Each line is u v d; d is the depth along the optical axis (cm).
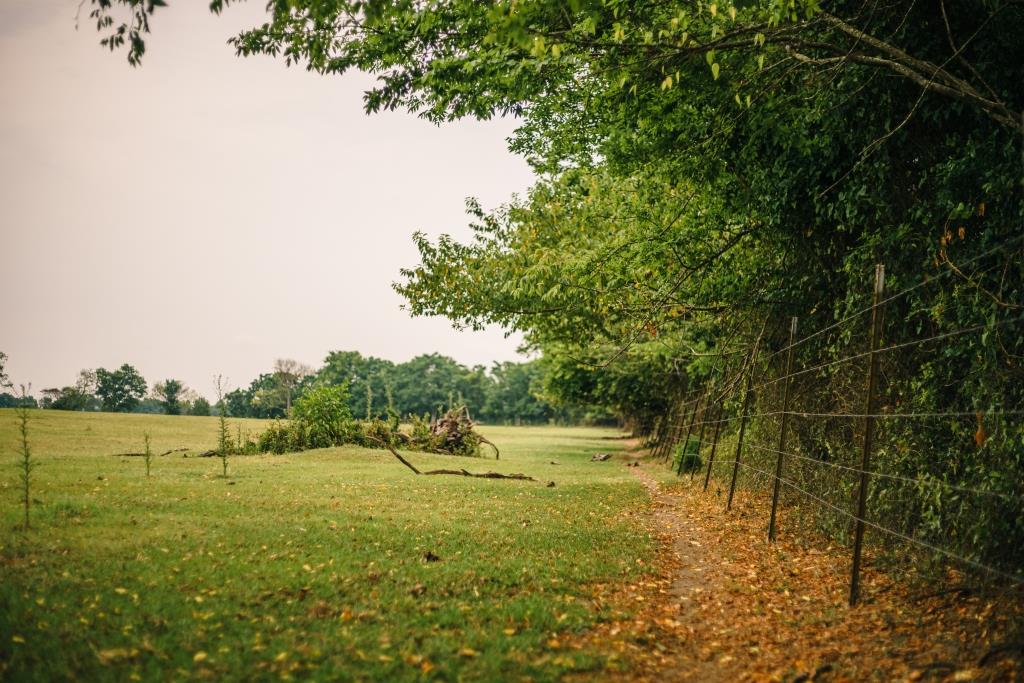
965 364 777
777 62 905
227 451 2142
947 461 763
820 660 515
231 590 620
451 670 469
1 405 4725
